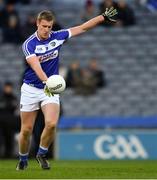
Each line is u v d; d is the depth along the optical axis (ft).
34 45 92.79
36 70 90.53
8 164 134.62
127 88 226.99
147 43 241.35
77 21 245.45
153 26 246.06
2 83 227.61
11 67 233.76
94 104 220.23
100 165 126.41
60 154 175.63
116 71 232.32
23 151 97.19
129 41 241.96
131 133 174.91
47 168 96.89
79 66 226.17
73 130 182.91
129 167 112.37
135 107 223.10
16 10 246.88
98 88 223.51
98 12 231.91
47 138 94.63
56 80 88.58
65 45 238.89
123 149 174.70
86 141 175.32
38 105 95.40
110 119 188.24
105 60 235.81
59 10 250.37
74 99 219.41
